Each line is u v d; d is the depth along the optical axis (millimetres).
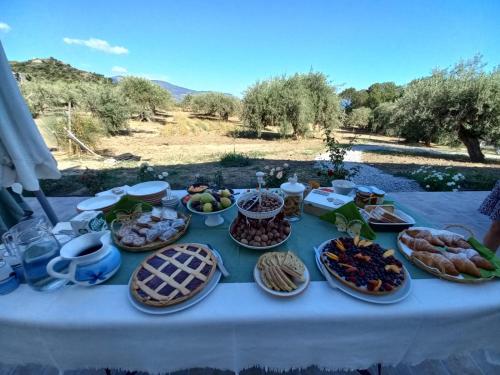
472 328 732
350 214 1099
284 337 703
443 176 4871
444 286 778
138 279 770
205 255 888
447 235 1006
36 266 755
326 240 1057
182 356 711
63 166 5695
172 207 1332
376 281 737
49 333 673
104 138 9789
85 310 688
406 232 1070
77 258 733
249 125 11844
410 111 9078
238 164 6117
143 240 987
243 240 976
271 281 759
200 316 673
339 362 742
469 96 7516
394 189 4664
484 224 2898
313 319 679
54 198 3486
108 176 4953
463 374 1212
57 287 759
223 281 809
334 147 3053
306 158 7090
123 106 10336
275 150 8508
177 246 934
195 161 6523
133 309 694
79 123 7133
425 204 3490
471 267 801
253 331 690
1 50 893
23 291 753
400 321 692
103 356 708
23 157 983
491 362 807
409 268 870
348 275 786
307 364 747
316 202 1250
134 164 6066
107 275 781
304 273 805
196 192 1405
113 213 1177
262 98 11125
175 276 784
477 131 7828
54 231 1063
